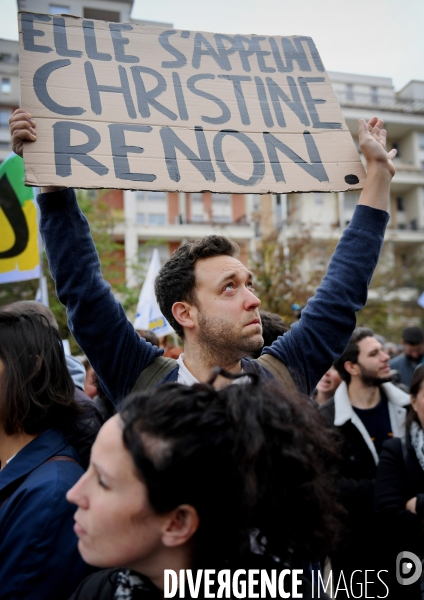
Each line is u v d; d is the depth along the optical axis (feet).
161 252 70.03
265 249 37.14
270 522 2.73
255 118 5.28
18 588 3.70
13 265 11.34
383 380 8.95
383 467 7.31
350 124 80.38
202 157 4.91
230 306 4.53
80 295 4.69
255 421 2.68
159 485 2.51
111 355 4.79
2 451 4.72
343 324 5.08
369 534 7.66
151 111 4.99
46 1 70.33
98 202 47.01
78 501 2.76
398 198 84.79
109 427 2.78
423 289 59.67
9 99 64.23
